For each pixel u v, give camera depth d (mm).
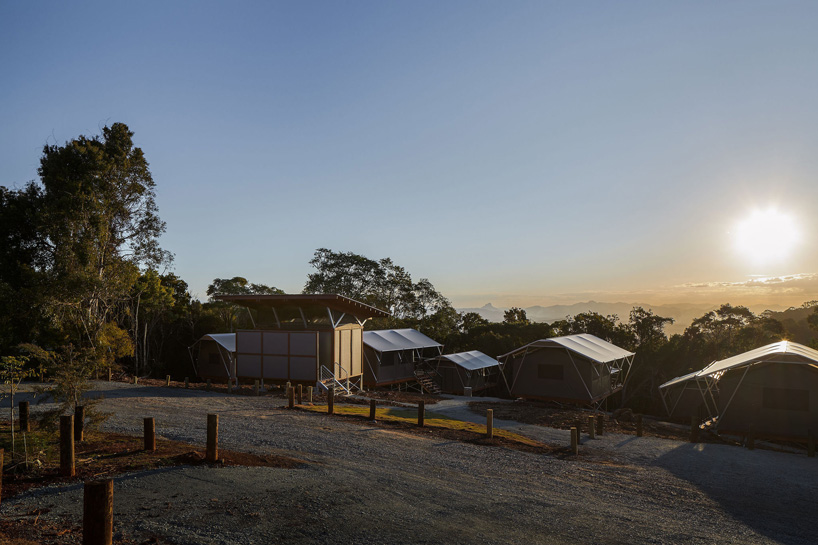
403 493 9383
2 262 34000
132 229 37969
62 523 6707
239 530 6789
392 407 24750
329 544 6504
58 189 34531
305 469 10695
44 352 11750
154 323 44062
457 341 56750
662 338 53375
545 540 7344
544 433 20312
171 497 8023
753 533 8805
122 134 37438
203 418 17594
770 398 23516
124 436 13148
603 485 11922
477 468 12594
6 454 9914
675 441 20797
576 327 58625
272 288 70562
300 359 28734
